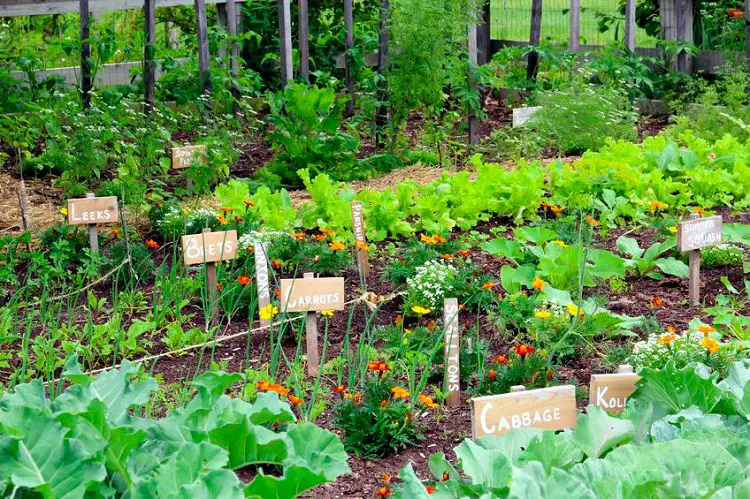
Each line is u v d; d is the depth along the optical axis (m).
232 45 11.10
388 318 5.81
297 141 8.91
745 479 2.71
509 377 4.56
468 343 5.02
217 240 5.84
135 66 11.55
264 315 4.78
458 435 4.31
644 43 13.16
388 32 10.23
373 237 7.11
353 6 12.41
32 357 5.33
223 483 2.75
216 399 3.70
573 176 7.83
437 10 8.95
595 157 7.92
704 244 5.90
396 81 9.20
